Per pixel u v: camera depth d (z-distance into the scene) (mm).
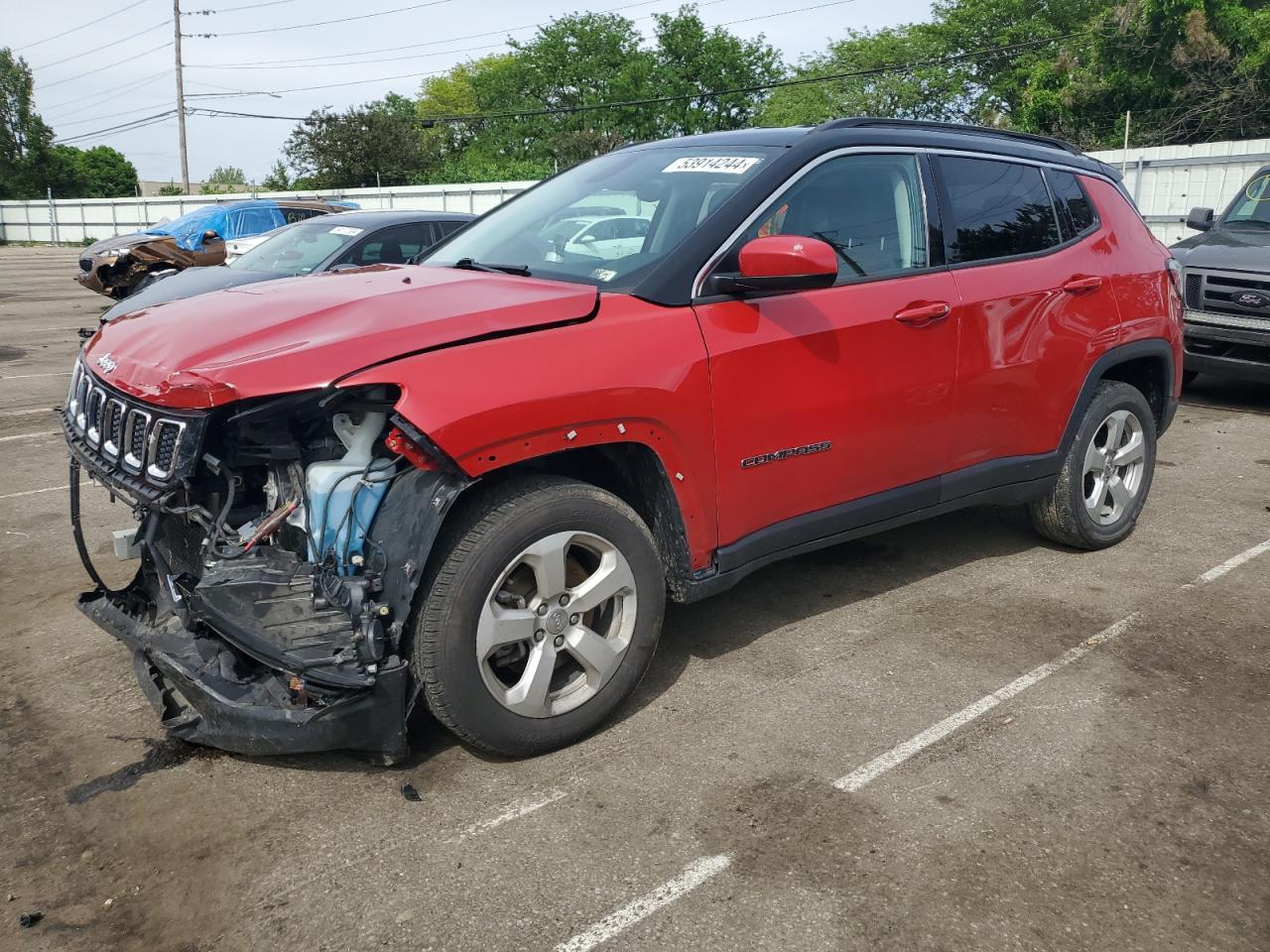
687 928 2457
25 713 3510
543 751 3189
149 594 3527
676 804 2951
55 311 16875
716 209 3510
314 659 2729
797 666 3814
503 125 61156
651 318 3248
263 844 2791
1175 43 29031
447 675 2904
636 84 54719
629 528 3205
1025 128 32094
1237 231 8766
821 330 3588
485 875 2654
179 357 2891
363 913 2521
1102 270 4664
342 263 8695
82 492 6250
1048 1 45594
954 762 3168
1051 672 3756
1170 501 5879
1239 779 3074
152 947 2424
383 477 2932
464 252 4129
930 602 4410
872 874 2650
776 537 3621
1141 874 2652
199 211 16234
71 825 2881
